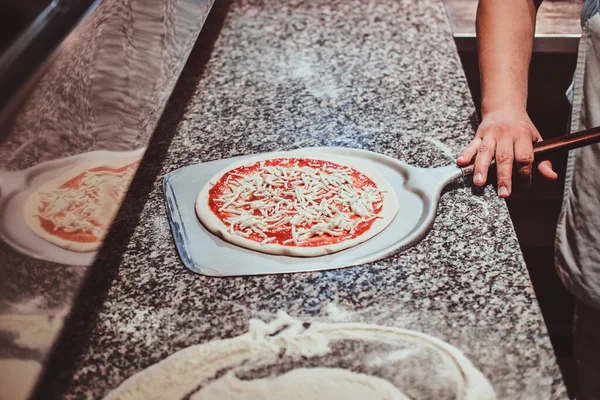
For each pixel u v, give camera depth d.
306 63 1.31
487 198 0.91
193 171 0.97
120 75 0.72
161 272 0.79
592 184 1.06
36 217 0.55
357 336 0.68
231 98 1.20
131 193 0.94
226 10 1.57
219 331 0.70
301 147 1.04
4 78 0.45
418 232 0.83
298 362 0.65
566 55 1.40
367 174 0.94
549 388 0.62
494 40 1.05
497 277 0.76
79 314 0.72
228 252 0.81
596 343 1.12
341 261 0.79
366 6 1.57
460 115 1.12
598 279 1.08
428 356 0.66
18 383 0.53
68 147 0.58
